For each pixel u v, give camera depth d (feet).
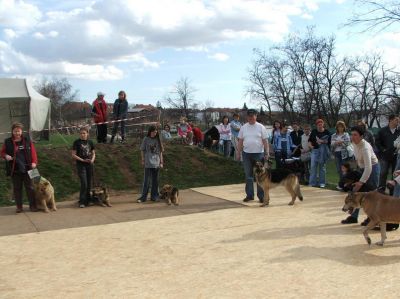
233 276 16.06
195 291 14.73
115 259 18.67
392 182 21.43
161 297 14.30
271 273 16.22
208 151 51.24
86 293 14.88
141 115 62.90
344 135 35.81
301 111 143.84
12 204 33.65
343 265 16.84
